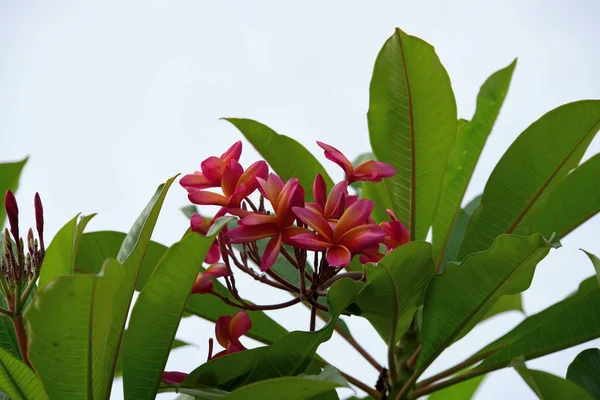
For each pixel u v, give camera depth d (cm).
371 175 147
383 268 142
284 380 132
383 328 155
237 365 141
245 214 141
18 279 139
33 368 137
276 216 139
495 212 160
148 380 141
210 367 141
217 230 133
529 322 154
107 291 129
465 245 160
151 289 138
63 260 151
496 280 143
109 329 134
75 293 128
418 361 150
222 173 145
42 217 141
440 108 160
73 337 131
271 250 138
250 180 143
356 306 150
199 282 142
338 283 140
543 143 157
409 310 152
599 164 159
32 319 129
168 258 136
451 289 145
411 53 158
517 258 141
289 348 141
